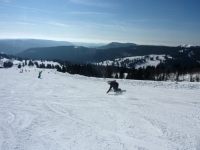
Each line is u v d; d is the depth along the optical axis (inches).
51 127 241.9
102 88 627.8
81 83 794.2
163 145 191.6
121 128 238.7
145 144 193.9
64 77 1214.9
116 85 505.0
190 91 522.3
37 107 355.6
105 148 184.5
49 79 1066.7
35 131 227.9
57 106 363.3
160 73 1384.1
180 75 1250.0
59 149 182.4
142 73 1245.1
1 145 188.9
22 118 280.8
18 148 183.2
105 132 225.5
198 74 1172.5
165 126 245.6
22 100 429.7
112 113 307.6
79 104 379.9
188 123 257.8
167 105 363.9
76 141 200.5
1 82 885.2
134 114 301.3
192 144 193.2
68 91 572.1
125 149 182.7
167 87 597.3
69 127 242.2
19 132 224.1
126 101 402.9
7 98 457.1
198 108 341.4
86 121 266.5
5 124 252.7
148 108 340.5
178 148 184.9
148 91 535.2
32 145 190.2
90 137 210.8
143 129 235.0
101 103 386.6
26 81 944.9
